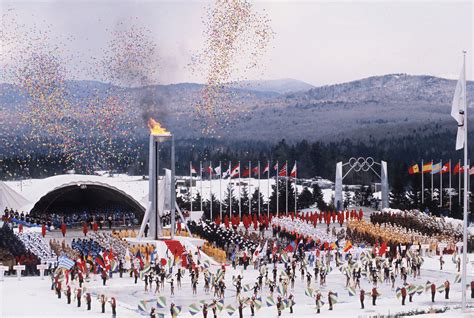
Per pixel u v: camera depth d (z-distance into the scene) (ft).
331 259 430.61
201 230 475.31
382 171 628.28
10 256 394.93
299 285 362.74
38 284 349.82
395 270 391.86
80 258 364.58
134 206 589.32
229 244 444.14
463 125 274.77
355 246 456.45
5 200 547.90
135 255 392.27
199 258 402.72
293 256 407.23
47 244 449.06
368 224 497.05
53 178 595.06
